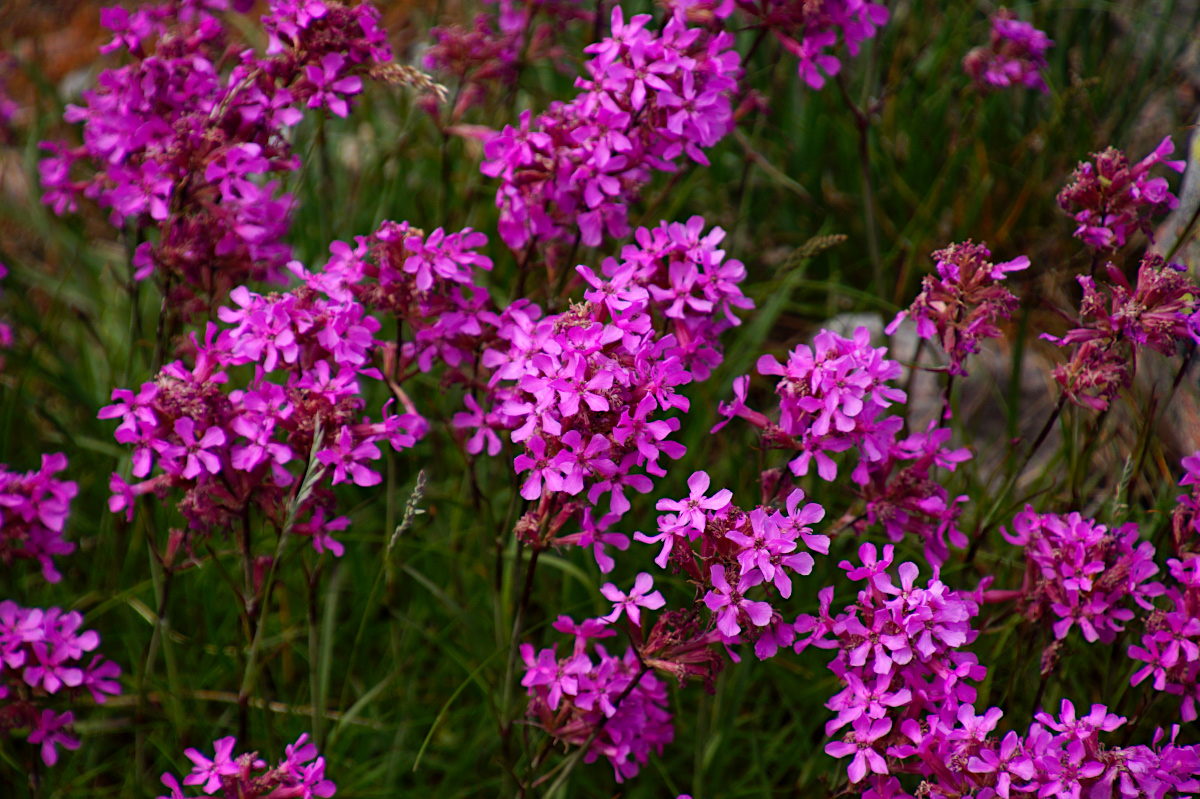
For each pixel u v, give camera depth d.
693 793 1.12
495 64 1.20
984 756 1.00
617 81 1.07
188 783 1.03
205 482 1.04
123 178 1.09
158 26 1.13
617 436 1.00
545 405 1.00
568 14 1.23
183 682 1.14
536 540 1.04
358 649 1.17
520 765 1.12
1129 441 1.22
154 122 1.09
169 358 1.13
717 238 1.06
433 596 1.18
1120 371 1.06
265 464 1.04
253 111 1.10
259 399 1.04
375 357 1.13
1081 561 1.05
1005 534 1.08
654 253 1.07
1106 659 1.12
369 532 1.19
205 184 1.09
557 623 1.05
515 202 1.09
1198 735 1.11
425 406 1.22
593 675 1.05
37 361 1.21
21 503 1.04
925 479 1.08
